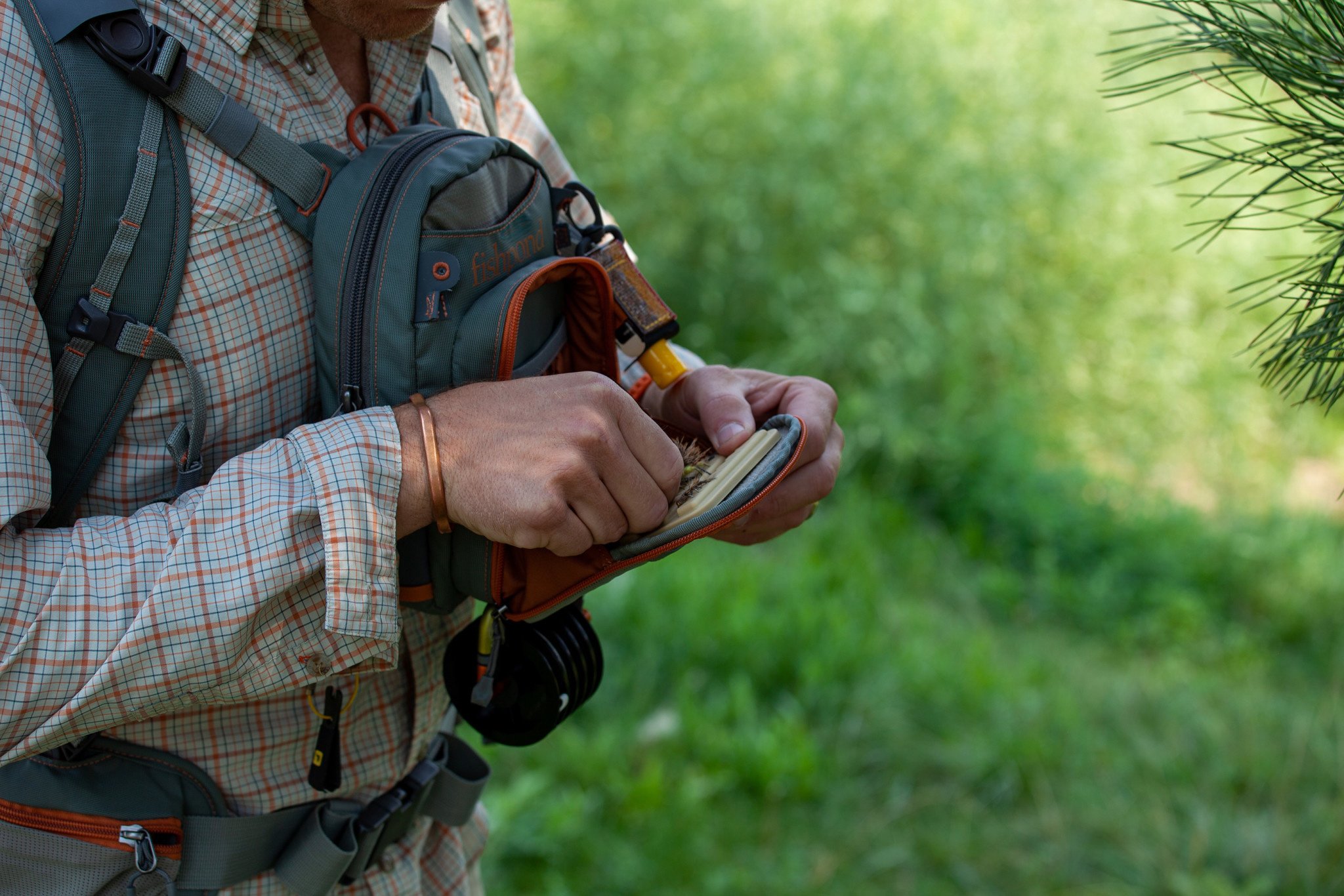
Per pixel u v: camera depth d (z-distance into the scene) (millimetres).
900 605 3631
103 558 815
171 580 811
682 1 5344
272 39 910
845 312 4707
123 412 869
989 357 5070
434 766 1118
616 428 876
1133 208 5672
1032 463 4605
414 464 860
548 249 1029
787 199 4910
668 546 914
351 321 894
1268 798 2678
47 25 807
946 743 2900
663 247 4812
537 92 4988
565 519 853
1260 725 3004
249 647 849
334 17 913
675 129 4949
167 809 951
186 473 890
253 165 881
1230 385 5422
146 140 834
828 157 4953
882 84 5234
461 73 1179
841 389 4668
